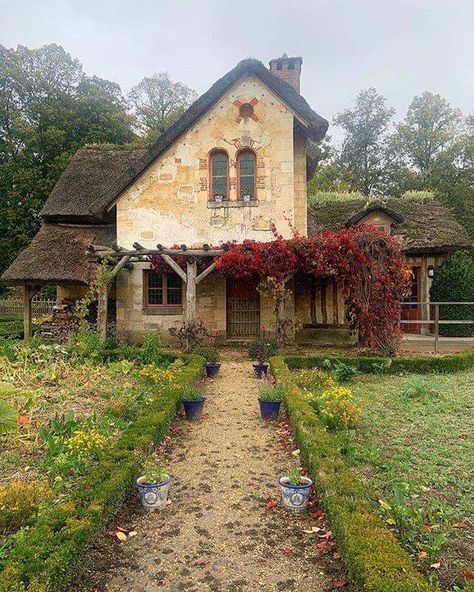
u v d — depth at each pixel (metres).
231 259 12.63
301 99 14.33
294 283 15.16
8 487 4.30
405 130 35.00
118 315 15.34
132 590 3.40
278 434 6.80
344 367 10.38
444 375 10.98
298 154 15.05
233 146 14.57
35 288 16.81
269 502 4.70
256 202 14.48
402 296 12.48
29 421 6.56
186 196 14.77
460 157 32.69
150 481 4.59
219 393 9.24
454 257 18.06
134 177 14.68
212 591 3.39
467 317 16.78
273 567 3.66
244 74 14.40
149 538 4.08
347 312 13.03
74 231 17.20
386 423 7.12
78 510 3.87
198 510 4.57
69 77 31.78
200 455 6.02
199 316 15.12
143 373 9.36
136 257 14.55
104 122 30.58
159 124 38.03
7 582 2.88
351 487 4.26
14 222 28.64
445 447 6.08
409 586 2.79
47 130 29.03
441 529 4.11
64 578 3.24
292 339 14.76
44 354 11.04
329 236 12.53
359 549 3.24
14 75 29.03
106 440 5.87
